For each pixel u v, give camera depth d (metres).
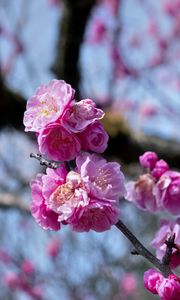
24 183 1.48
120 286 1.75
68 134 0.49
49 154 0.49
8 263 1.73
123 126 1.06
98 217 0.49
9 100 1.04
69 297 1.76
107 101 1.50
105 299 1.76
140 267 1.74
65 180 0.50
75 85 1.07
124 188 0.50
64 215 0.49
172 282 0.49
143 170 0.60
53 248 1.77
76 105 0.49
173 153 1.05
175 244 0.52
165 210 0.59
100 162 0.50
